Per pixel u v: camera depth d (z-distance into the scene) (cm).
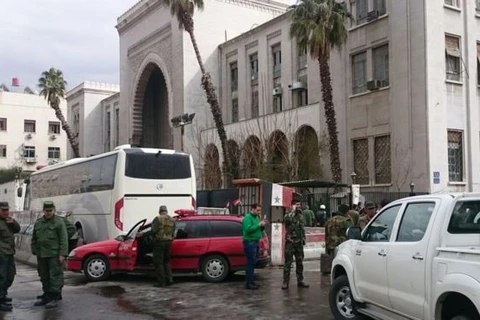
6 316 938
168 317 917
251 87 4362
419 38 2622
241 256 1307
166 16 4881
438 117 2598
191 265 1297
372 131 2873
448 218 591
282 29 3978
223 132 3425
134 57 5556
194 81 4606
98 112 7156
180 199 1748
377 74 2898
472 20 2788
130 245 1338
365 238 770
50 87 5634
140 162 1709
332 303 843
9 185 3881
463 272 519
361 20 3000
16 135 7612
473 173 2700
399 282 640
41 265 1038
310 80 3434
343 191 2608
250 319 887
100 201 1775
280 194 1634
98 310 984
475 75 2770
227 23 4769
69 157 7694
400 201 707
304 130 3366
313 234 1844
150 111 5703
